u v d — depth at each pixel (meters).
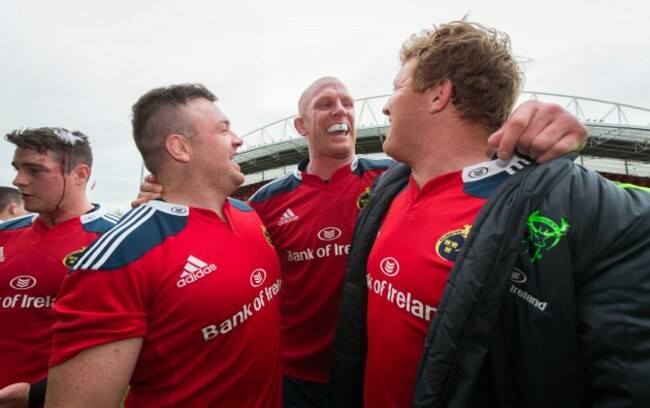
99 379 0.96
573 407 0.78
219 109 1.52
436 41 1.14
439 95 1.13
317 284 2.21
